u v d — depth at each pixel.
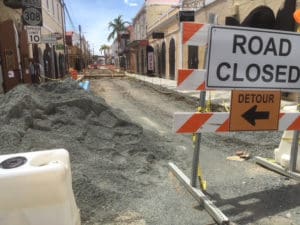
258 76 4.29
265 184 4.82
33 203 2.57
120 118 7.16
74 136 5.95
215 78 4.12
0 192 2.52
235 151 6.59
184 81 4.05
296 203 4.22
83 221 3.70
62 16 36.12
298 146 5.09
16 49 13.53
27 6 12.22
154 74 38.25
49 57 24.70
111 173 4.89
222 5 18.42
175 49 27.69
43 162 2.84
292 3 12.02
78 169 4.68
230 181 4.96
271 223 3.77
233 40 4.11
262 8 14.18
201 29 3.99
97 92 20.73
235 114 4.28
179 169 5.29
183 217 3.89
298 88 4.52
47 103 6.67
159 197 4.39
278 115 4.47
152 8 40.12
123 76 40.97
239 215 3.94
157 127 9.34
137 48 49.09
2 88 13.09
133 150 6.14
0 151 4.61
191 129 4.19
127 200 4.22
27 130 5.56
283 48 4.33
